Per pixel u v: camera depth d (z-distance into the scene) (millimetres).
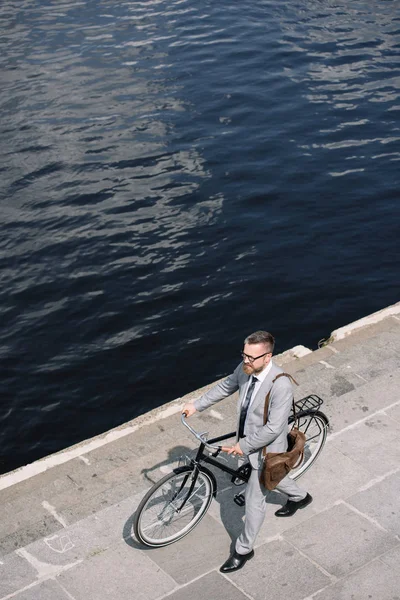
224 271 14305
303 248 14898
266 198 16516
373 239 15086
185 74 22969
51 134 19578
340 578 5250
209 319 13164
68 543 5637
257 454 5262
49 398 11711
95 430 11094
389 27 25781
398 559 5379
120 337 12859
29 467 7309
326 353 8461
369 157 17984
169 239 15234
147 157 18297
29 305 13672
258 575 5312
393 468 6230
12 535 5902
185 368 12148
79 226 15750
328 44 24656
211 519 5840
